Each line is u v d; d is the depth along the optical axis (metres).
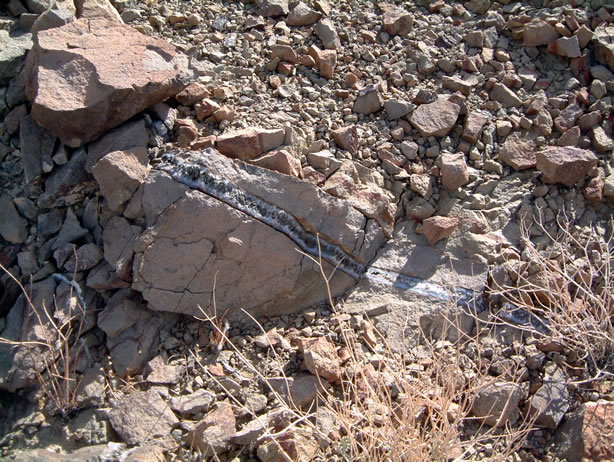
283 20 1.73
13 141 1.44
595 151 1.51
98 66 1.37
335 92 1.57
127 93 1.34
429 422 1.17
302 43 1.66
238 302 1.31
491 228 1.41
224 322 1.30
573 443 1.14
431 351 1.20
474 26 1.74
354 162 1.43
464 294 1.32
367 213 1.37
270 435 1.07
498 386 1.19
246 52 1.63
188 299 1.29
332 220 1.34
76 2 1.61
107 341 1.26
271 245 1.31
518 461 1.14
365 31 1.69
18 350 1.23
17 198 1.37
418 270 1.36
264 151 1.38
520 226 1.40
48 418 1.19
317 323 1.30
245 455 1.13
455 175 1.42
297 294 1.33
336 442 1.12
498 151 1.51
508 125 1.53
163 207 1.31
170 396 1.19
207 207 1.30
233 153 1.37
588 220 1.43
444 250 1.38
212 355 1.25
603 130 1.54
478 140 1.51
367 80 1.60
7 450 1.15
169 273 1.28
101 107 1.33
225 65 1.60
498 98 1.59
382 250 1.39
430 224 1.37
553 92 1.61
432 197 1.44
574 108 1.55
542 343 1.25
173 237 1.29
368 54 1.64
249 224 1.30
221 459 1.12
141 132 1.38
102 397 1.20
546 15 1.70
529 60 1.68
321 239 1.35
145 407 1.17
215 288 1.30
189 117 1.47
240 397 1.19
